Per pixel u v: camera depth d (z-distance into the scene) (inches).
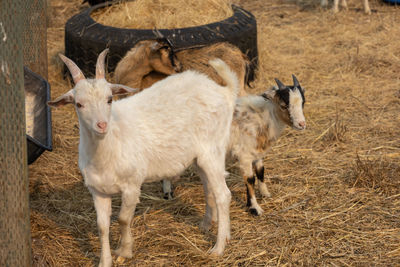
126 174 142.4
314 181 212.1
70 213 191.3
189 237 175.2
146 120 150.4
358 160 213.8
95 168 138.6
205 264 160.4
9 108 114.2
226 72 166.1
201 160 160.7
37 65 241.9
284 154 237.1
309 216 186.4
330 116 277.4
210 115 159.2
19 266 125.7
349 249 165.8
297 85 184.4
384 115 275.6
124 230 155.0
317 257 162.4
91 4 413.4
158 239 173.5
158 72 225.3
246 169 188.5
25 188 122.4
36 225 179.2
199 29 291.3
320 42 396.8
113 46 286.0
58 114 281.9
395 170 215.2
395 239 169.8
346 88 314.8
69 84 315.3
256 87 315.3
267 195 201.8
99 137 132.1
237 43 303.7
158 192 207.3
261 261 161.3
